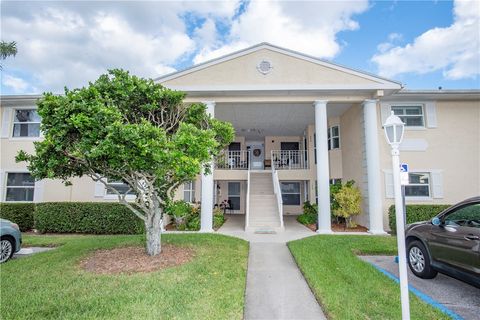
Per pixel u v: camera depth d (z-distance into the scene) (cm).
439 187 1095
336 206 1124
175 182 655
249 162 1869
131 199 1156
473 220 464
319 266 569
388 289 449
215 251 682
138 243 766
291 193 1794
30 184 1195
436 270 511
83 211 1027
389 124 359
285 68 1055
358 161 1167
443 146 1119
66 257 630
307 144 1625
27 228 1095
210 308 372
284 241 868
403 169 596
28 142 1196
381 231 977
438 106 1143
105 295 411
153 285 449
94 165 543
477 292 471
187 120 689
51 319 341
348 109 1284
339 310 377
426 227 537
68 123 473
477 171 1108
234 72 1058
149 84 632
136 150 480
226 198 1816
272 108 1280
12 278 489
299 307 410
